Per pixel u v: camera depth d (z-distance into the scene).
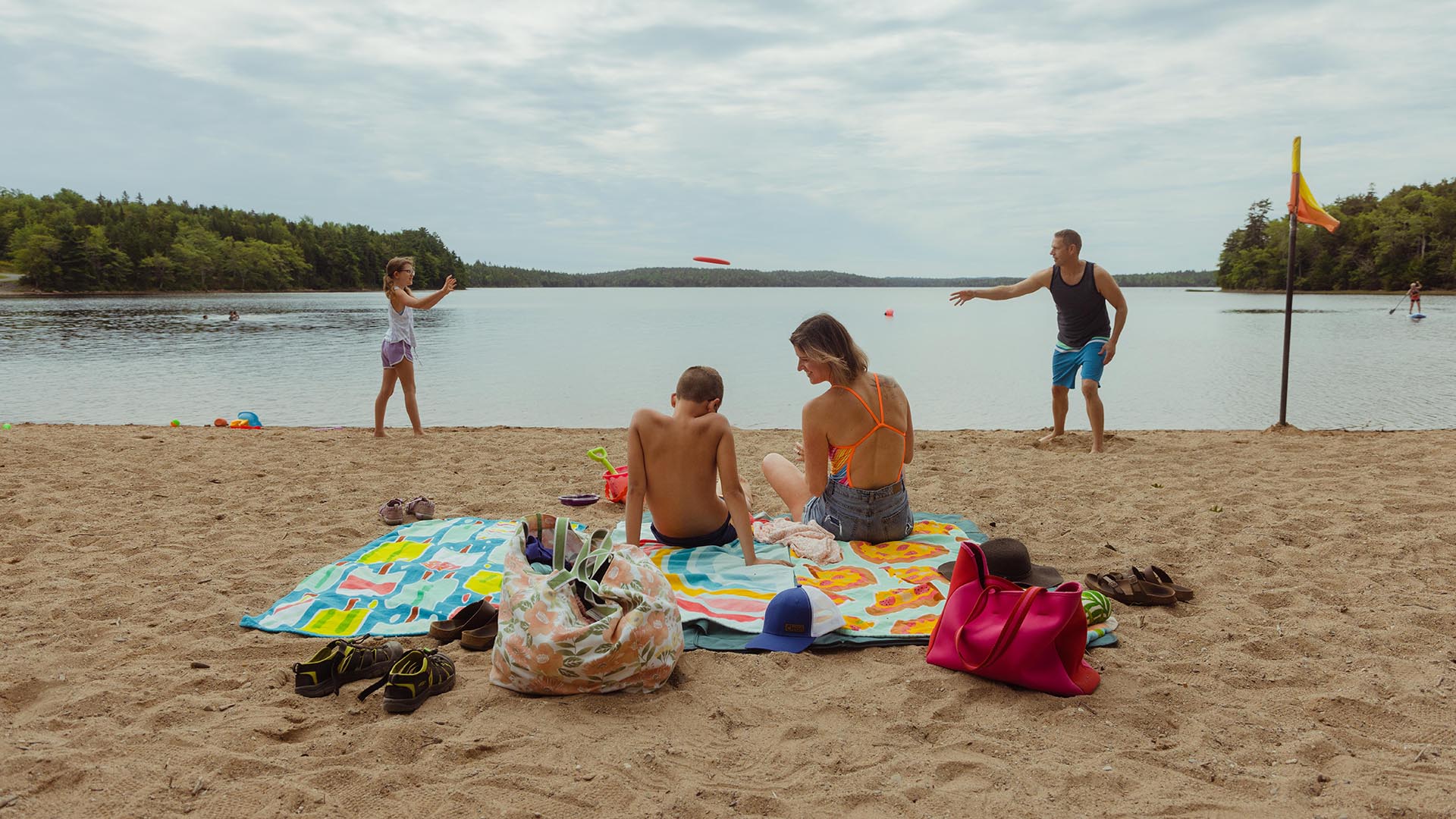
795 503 5.30
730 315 53.47
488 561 4.42
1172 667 3.31
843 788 2.50
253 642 3.54
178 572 4.38
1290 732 2.82
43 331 31.41
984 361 21.45
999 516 5.59
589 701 3.03
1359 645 3.49
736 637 3.61
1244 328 33.44
